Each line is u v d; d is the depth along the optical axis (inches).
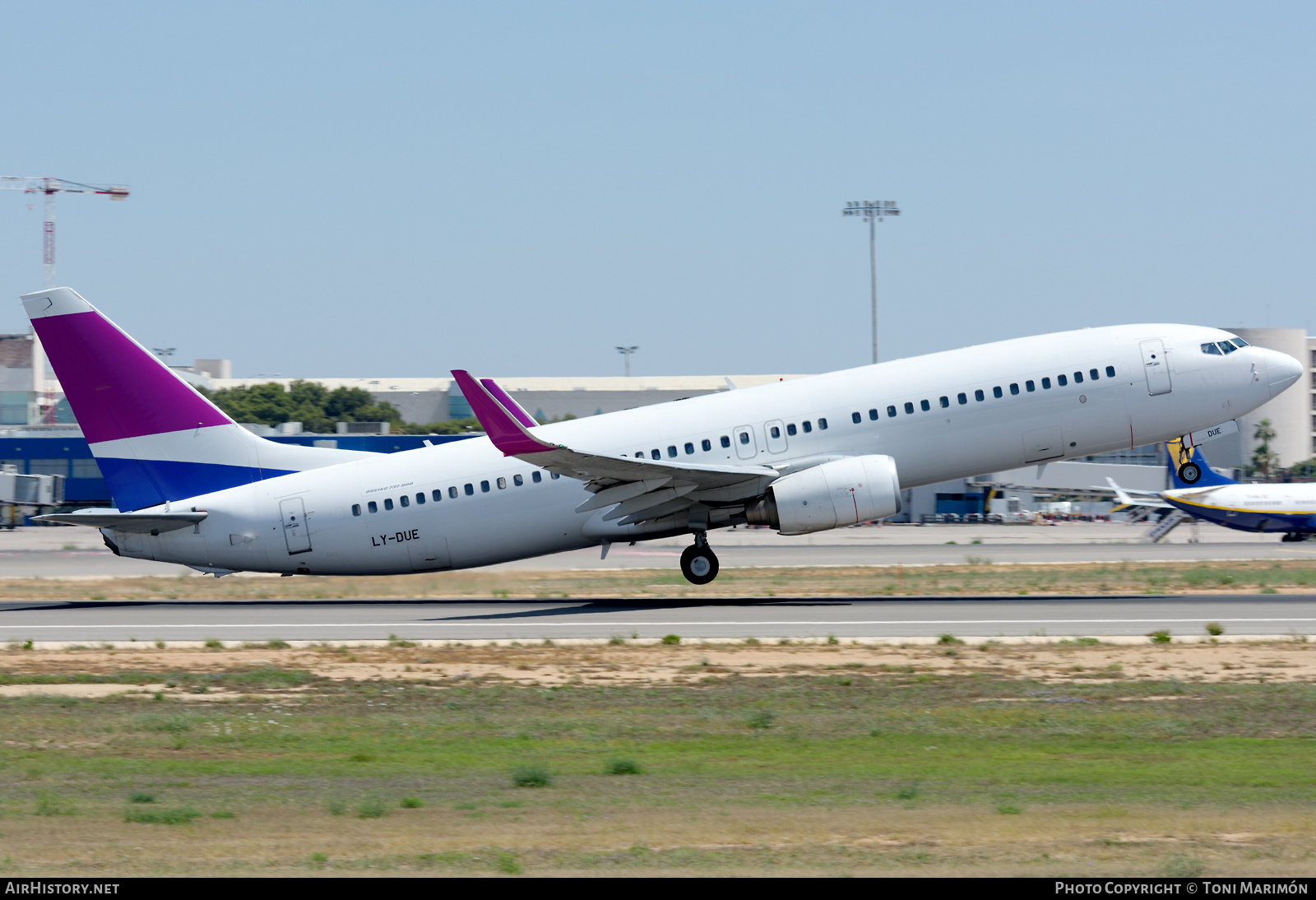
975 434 4886.8
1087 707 2773.1
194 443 5123.0
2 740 2549.2
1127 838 1631.4
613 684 3147.1
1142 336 4968.0
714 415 4982.8
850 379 5019.7
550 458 4503.0
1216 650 3479.3
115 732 2625.5
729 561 7849.4
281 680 3253.0
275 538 5027.1
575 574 6678.2
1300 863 1481.3
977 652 3538.4
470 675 3294.8
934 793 1979.6
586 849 1598.2
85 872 1498.5
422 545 5024.6
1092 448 4963.1
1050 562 7337.6
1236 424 5007.4
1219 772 2153.1
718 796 1971.0
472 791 2027.6
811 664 3383.4
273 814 1844.2
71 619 4763.8
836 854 1555.1
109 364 5036.9
